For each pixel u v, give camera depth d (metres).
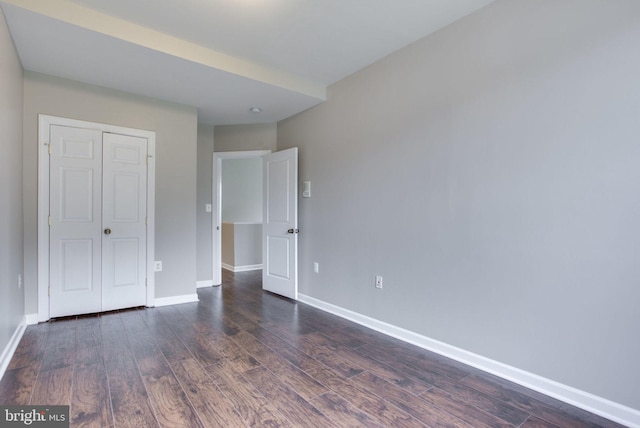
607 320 1.72
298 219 3.99
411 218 2.69
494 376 2.14
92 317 3.19
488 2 2.18
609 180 1.70
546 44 1.92
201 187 4.66
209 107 3.85
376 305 2.99
